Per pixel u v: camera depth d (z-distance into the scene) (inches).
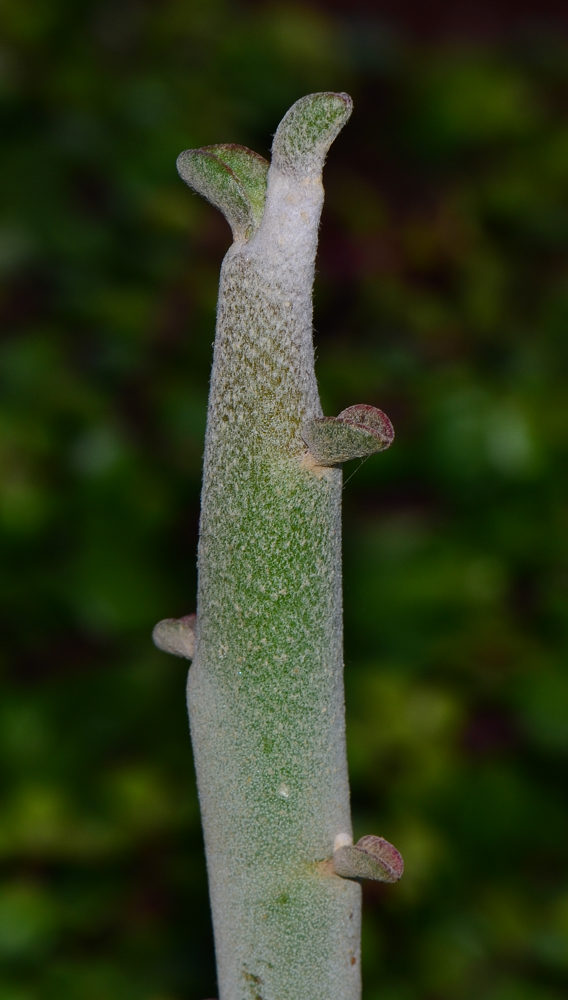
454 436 20.7
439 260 26.4
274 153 6.5
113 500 20.0
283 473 6.6
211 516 6.7
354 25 34.9
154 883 16.8
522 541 20.4
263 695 6.7
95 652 20.0
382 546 20.4
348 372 22.8
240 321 6.6
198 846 17.0
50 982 15.1
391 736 18.3
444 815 17.4
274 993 7.0
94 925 15.9
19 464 20.4
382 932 16.4
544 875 17.2
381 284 25.6
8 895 16.0
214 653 6.8
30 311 24.0
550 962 16.0
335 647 6.8
